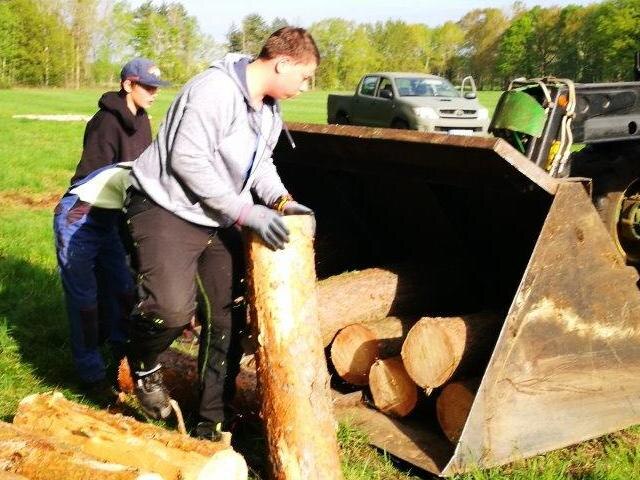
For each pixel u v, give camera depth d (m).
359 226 5.46
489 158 3.56
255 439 3.94
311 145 4.72
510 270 4.63
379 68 125.94
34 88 84.94
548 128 4.00
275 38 3.28
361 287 4.60
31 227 9.00
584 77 96.31
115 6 94.50
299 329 3.23
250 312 3.32
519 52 111.62
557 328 3.83
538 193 3.74
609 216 4.96
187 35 97.75
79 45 92.00
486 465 3.66
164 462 2.90
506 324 3.67
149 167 3.42
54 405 3.34
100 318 4.80
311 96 71.38
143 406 3.73
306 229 3.26
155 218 3.41
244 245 3.35
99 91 75.75
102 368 4.56
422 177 4.20
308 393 3.22
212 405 3.75
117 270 4.70
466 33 141.12
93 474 2.68
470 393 3.78
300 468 3.18
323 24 113.31
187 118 3.23
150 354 3.61
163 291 3.40
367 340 4.39
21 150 17.69
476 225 4.64
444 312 4.91
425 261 5.00
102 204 4.31
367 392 4.48
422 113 19.00
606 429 4.03
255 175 3.65
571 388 3.91
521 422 3.75
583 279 3.88
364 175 4.98
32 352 5.07
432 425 4.17
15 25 84.81
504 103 4.11
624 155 5.05
